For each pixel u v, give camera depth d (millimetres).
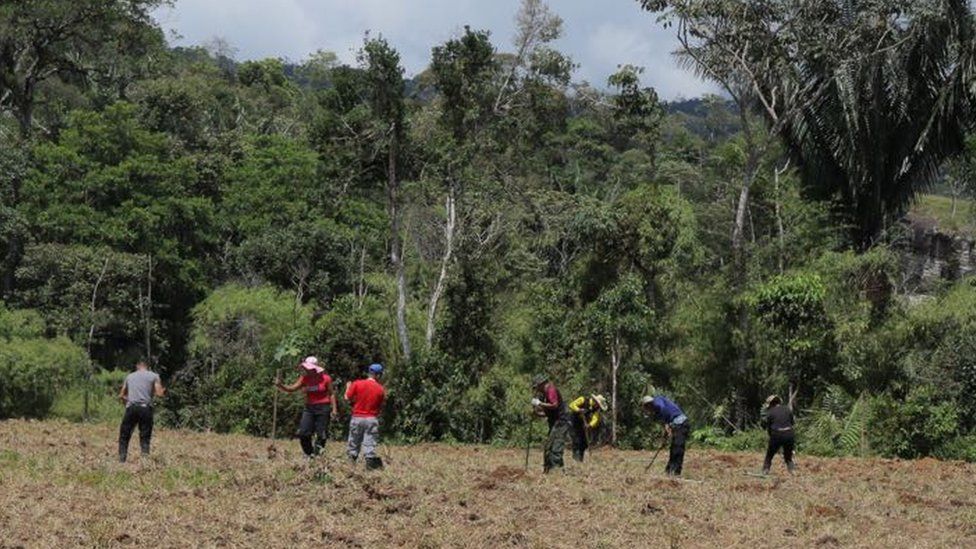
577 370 33219
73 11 55719
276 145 62906
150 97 63281
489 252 39062
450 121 40656
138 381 16984
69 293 45906
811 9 34688
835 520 13766
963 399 29703
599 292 34125
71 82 63875
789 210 38312
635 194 34781
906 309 33156
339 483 14344
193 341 46938
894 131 36312
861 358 31438
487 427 33656
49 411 39188
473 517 12648
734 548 11672
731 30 35156
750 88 36094
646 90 43031
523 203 40156
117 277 47625
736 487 16844
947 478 20141
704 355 33812
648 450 30312
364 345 33656
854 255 34344
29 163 52344
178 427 35719
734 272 34875
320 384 17000
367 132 38625
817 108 36656
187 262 52469
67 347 40781
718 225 41844
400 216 42969
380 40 38625
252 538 10992
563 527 12375
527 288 36750
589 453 25359
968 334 30500
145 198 52469
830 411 30625
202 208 54594
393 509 12891
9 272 48594
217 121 73312
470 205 39031
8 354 38219
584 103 44281
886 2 34375
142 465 15781
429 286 41625
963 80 34281
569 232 34750
